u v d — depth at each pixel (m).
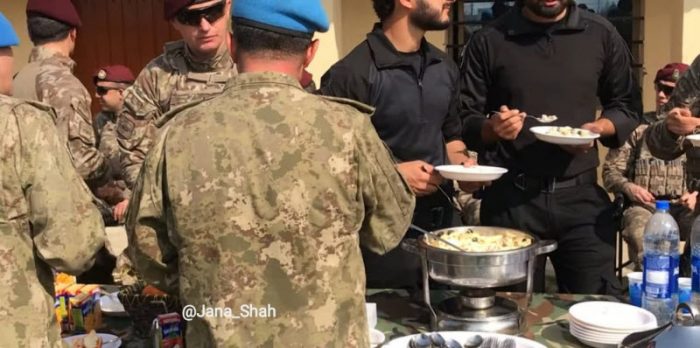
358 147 1.29
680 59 4.37
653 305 1.85
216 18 2.43
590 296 2.09
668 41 4.52
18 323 1.57
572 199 2.50
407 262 2.35
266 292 1.23
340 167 1.26
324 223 1.25
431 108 2.40
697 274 1.80
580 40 2.48
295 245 1.23
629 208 3.76
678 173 3.70
